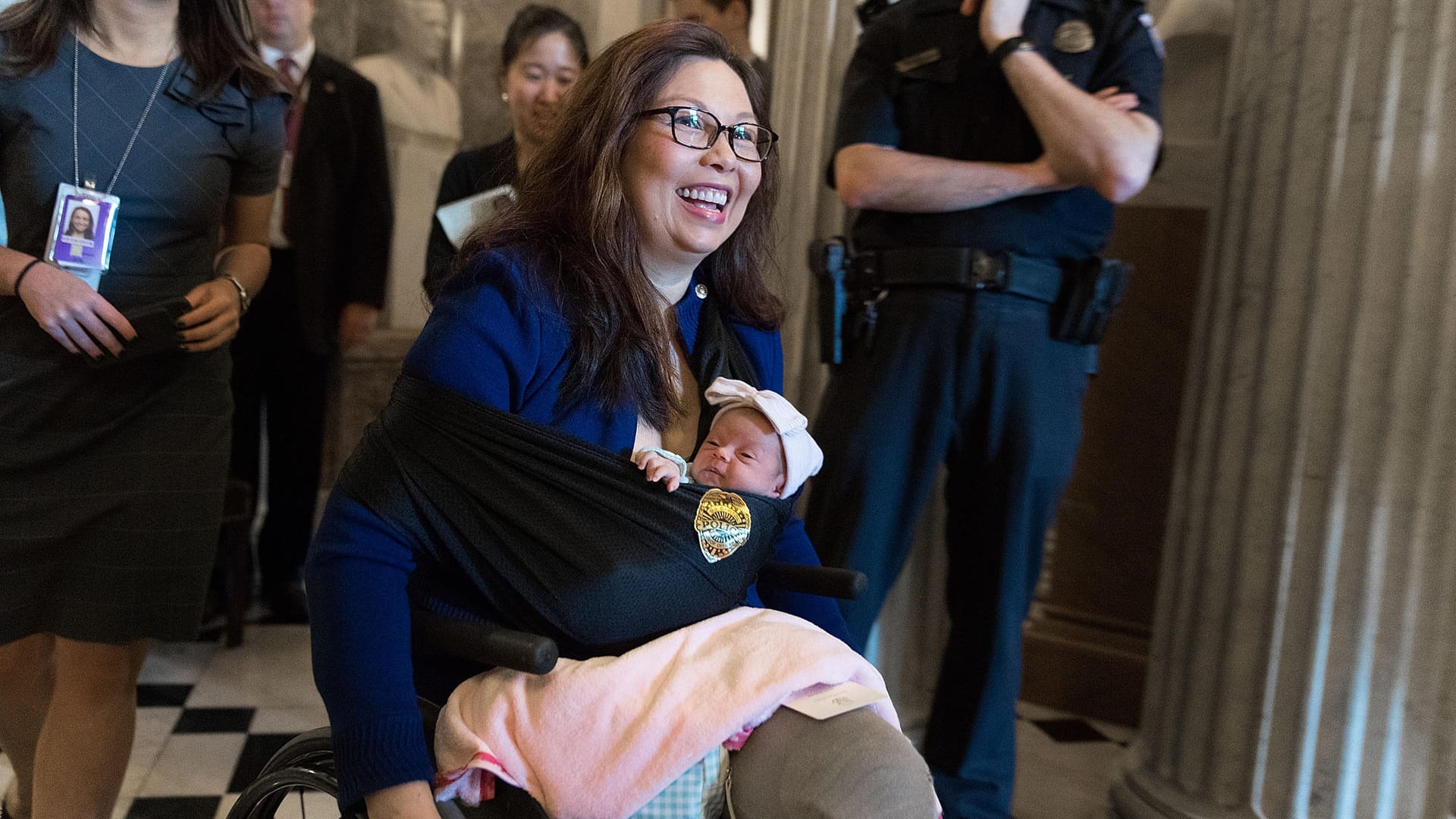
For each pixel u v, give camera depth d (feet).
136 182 6.03
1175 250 10.19
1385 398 7.04
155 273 6.19
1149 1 10.68
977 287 7.06
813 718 3.84
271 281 12.16
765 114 4.79
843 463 7.36
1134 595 10.64
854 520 7.36
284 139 6.82
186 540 6.31
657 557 4.00
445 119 16.21
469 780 3.85
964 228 7.16
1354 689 7.20
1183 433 8.52
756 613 4.20
